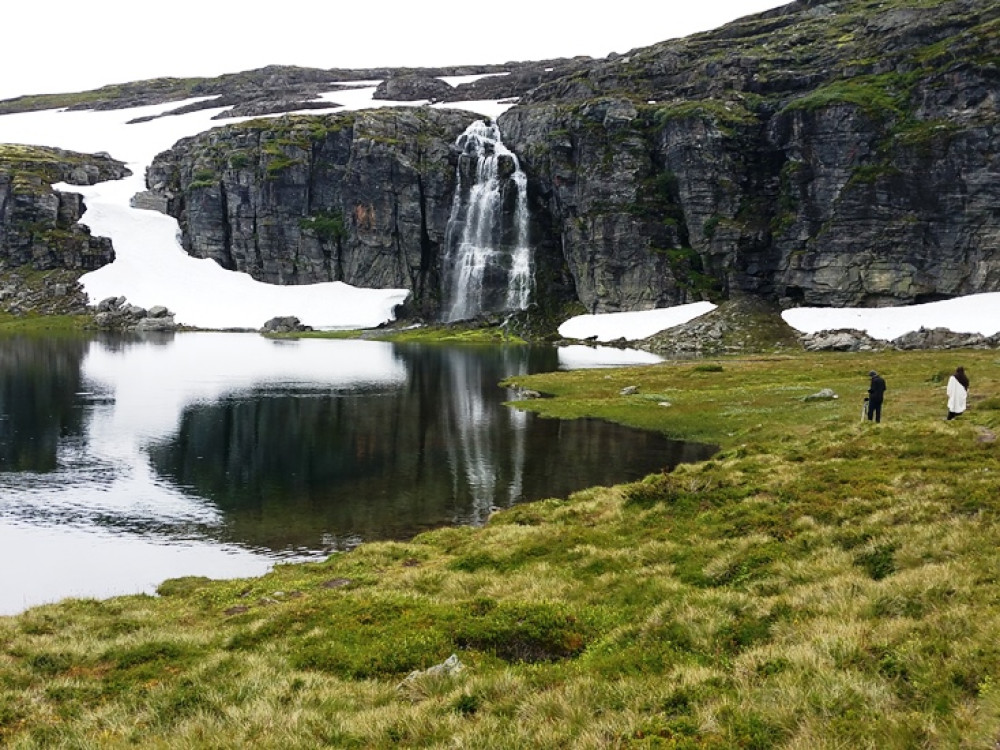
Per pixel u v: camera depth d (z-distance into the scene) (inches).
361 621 740.0
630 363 4178.2
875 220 4928.6
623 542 989.8
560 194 6633.9
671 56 7317.9
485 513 1412.4
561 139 6594.5
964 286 4653.1
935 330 4210.1
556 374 3567.9
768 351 4534.9
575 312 6373.0
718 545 879.7
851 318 4793.3
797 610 605.0
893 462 1082.7
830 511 908.6
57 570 1143.0
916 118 4938.5
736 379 3024.1
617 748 394.6
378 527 1339.8
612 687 491.8
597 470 1742.1
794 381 2856.8
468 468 1781.5
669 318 5556.1
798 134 5388.8
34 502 1513.3
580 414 2524.6
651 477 1262.3
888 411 1866.4
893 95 5167.3
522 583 868.6
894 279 4852.4
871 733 369.4
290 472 1759.4
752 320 5098.4
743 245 5615.2
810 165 5315.0
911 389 2290.8
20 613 914.7
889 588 587.5
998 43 4702.3
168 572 1134.4
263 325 6909.5
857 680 428.5
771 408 2303.2
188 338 6023.6
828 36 6565.0
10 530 1336.1
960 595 545.6
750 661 495.2
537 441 2095.2
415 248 7303.2
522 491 1569.9
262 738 472.1
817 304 5177.2
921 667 431.5
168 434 2207.2
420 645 660.1
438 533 1223.5
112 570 1143.0
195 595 982.4
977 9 5438.0
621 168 6122.1
